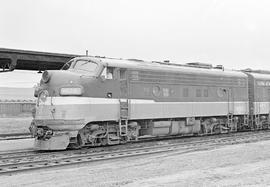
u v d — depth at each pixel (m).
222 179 9.35
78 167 11.36
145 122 17.33
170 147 15.85
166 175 9.95
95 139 15.55
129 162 12.19
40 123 14.71
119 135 16.08
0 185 8.90
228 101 21.19
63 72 14.96
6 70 22.19
